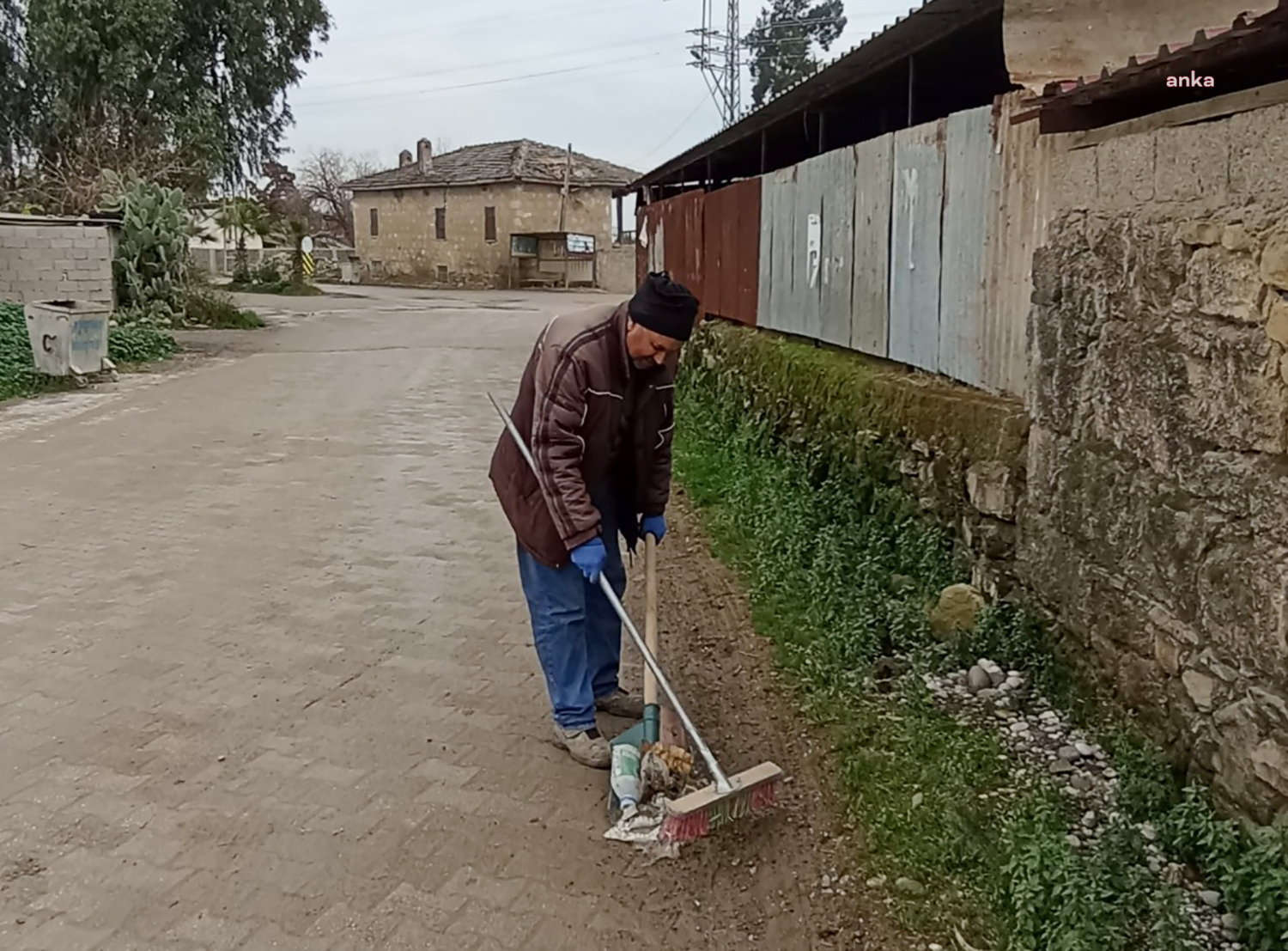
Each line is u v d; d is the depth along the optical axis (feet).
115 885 10.35
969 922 9.55
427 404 39.93
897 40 20.02
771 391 27.84
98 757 12.82
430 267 163.22
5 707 14.15
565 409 11.66
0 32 99.55
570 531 11.78
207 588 18.94
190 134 91.20
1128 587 12.10
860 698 13.93
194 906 10.03
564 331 11.83
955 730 12.89
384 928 9.75
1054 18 16.05
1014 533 15.42
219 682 14.96
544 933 9.70
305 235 135.33
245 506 24.62
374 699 14.44
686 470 27.40
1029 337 14.98
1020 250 16.15
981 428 16.17
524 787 12.19
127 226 67.82
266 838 11.13
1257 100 9.67
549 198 156.04
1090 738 12.67
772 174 31.01
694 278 42.86
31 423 35.45
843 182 24.67
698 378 38.73
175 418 36.47
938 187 19.20
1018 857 9.85
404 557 20.83
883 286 22.16
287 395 41.96
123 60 88.22
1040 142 15.47
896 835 10.81
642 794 11.68
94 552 21.07
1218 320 10.21
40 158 93.86
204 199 97.19
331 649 16.15
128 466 28.81
